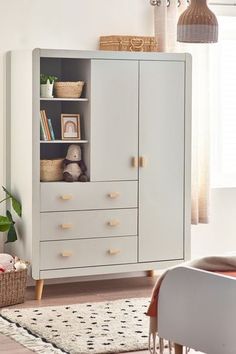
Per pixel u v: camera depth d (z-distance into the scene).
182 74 6.66
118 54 6.43
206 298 4.32
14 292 6.05
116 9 6.91
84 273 6.39
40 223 6.25
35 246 6.22
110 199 6.46
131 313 5.81
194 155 7.09
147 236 6.61
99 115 6.39
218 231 7.40
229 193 7.44
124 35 6.95
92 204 6.41
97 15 6.84
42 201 6.24
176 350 4.57
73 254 6.35
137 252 6.57
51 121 6.70
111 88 6.43
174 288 4.52
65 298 6.27
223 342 4.23
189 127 6.70
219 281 4.25
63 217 6.31
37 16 6.64
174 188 6.68
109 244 6.47
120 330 5.39
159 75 6.58
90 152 6.38
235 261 4.70
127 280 6.91
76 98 6.41
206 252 7.36
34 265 6.22
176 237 6.71
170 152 6.64
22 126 6.35
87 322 5.57
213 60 7.39
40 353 4.92
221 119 7.45
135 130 6.52
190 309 4.42
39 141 6.21
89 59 6.36
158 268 6.66
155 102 6.57
